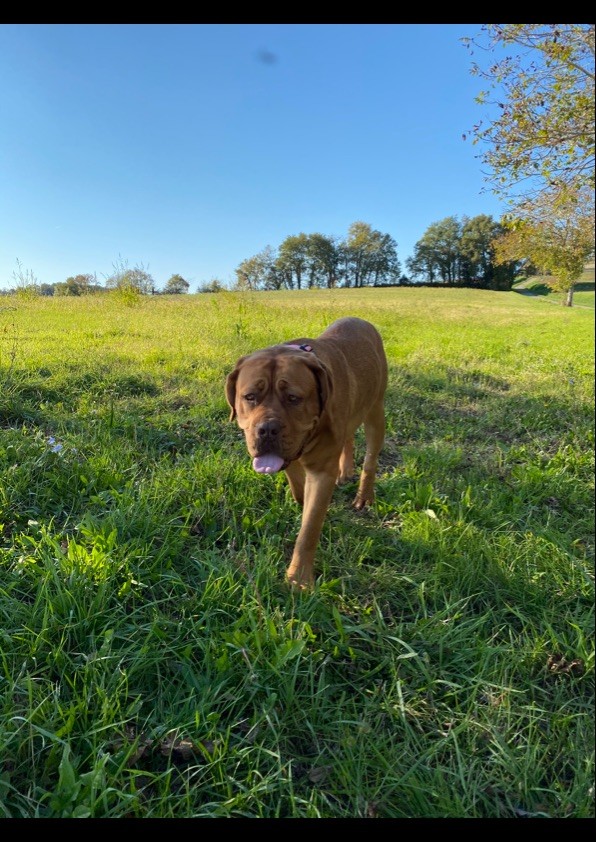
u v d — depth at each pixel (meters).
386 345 10.30
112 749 1.70
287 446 2.36
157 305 14.27
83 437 3.79
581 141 7.11
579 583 2.70
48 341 7.35
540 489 3.83
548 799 1.69
